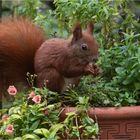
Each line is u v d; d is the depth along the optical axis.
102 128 7.13
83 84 7.84
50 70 7.17
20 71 7.61
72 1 8.12
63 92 7.48
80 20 8.09
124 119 7.12
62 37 8.56
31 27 7.74
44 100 7.14
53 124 6.94
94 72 7.16
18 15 8.99
